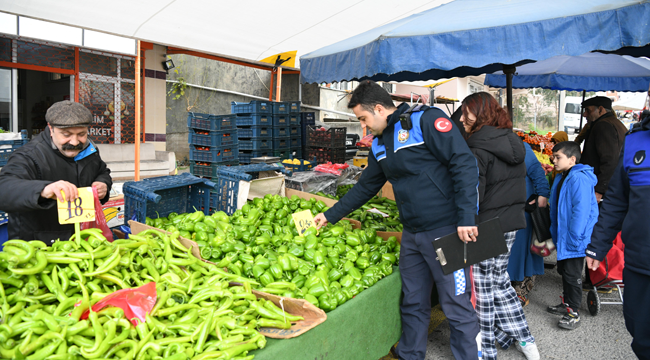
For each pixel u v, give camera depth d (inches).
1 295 61.5
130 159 388.8
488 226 97.8
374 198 187.5
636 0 93.4
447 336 135.0
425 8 201.2
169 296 75.1
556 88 292.2
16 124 354.6
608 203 94.5
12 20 307.6
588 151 187.0
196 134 337.7
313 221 127.9
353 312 92.4
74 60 372.2
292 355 73.5
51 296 65.7
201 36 227.9
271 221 142.3
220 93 561.9
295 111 411.8
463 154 91.1
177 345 64.1
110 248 76.7
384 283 106.0
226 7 190.2
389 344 110.3
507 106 178.1
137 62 263.7
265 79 622.8
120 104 406.9
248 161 391.9
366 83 100.2
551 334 138.0
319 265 109.1
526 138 299.4
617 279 146.3
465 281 100.7
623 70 271.3
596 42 98.0
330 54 158.7
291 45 257.8
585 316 152.9
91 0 164.4
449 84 562.9
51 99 458.3
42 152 88.7
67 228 95.7
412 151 97.0
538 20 103.7
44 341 56.4
